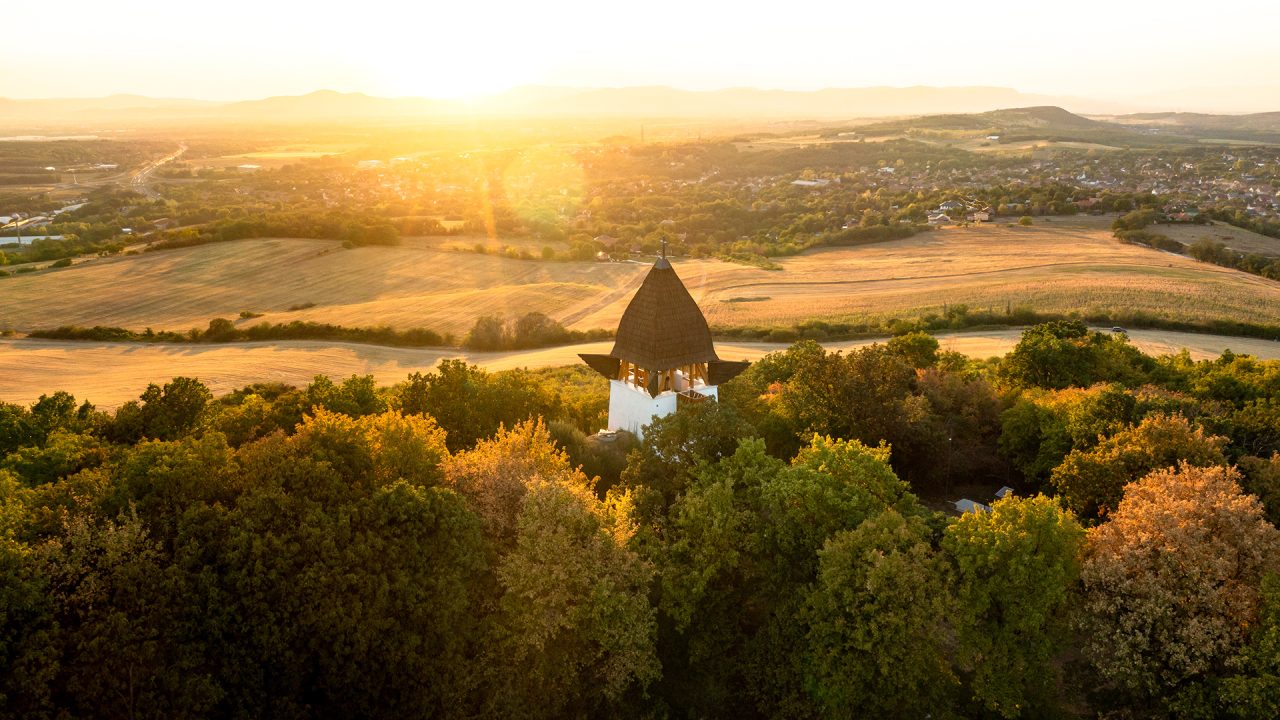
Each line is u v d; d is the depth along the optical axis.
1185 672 26.44
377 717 26.11
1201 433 39.44
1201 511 29.67
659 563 30.52
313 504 26.50
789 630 29.22
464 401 46.38
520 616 27.03
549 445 35.34
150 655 22.77
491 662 27.27
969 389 52.47
